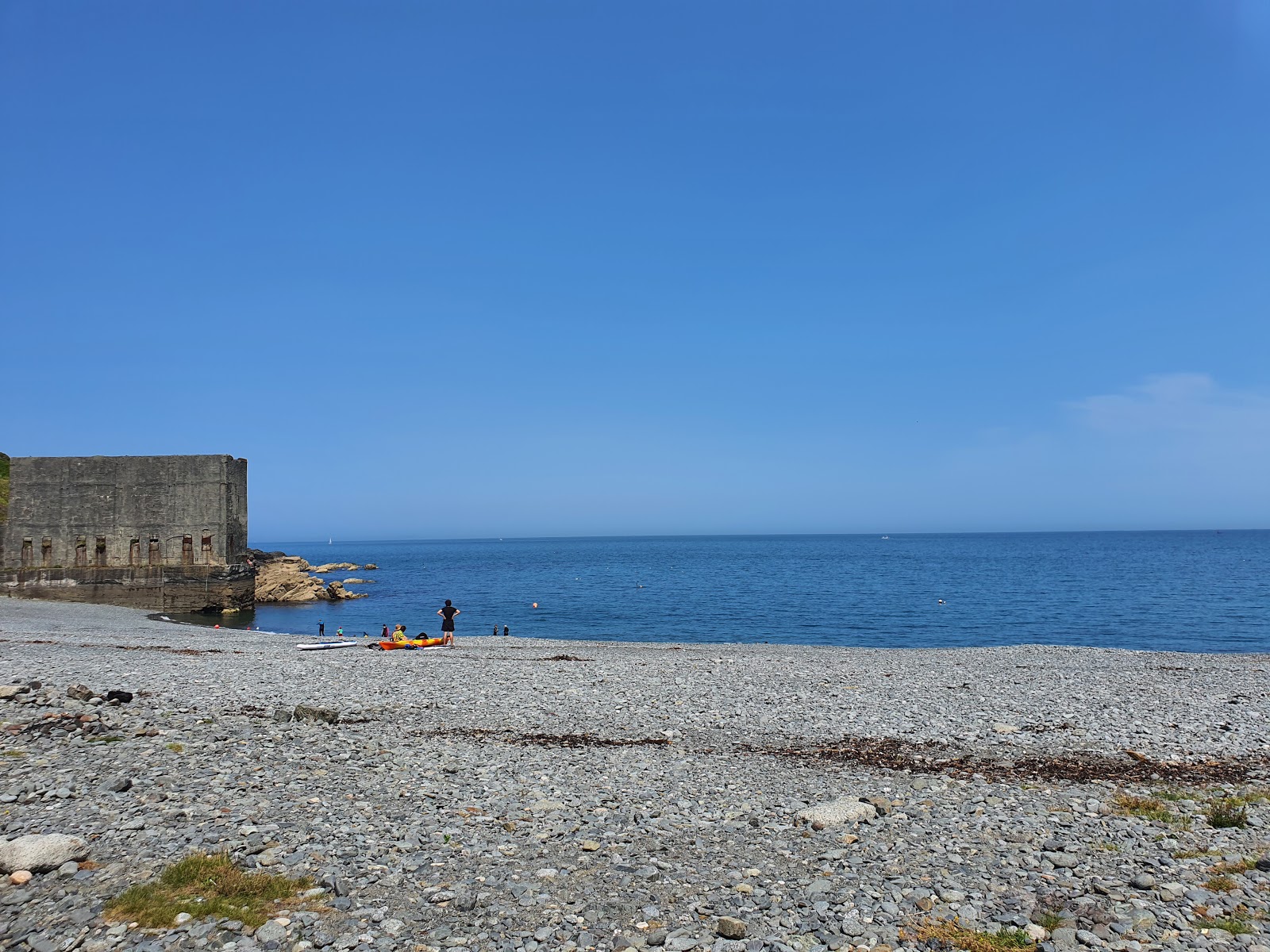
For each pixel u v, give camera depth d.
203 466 68.50
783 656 41.91
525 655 39.69
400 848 12.53
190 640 44.38
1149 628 66.25
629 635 65.12
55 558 67.44
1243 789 16.72
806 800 15.84
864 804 14.91
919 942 10.01
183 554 68.06
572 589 114.00
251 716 21.83
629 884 11.61
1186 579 114.88
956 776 17.72
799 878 11.91
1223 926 10.33
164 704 22.69
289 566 97.94
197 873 10.87
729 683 29.31
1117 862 12.52
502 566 191.12
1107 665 37.94
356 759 17.70
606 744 20.36
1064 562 168.25
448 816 14.22
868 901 11.09
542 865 12.23
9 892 10.14
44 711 19.38
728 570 160.25
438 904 10.76
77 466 68.00
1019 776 17.77
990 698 26.61
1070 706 25.19
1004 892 11.44
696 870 12.16
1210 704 25.64
